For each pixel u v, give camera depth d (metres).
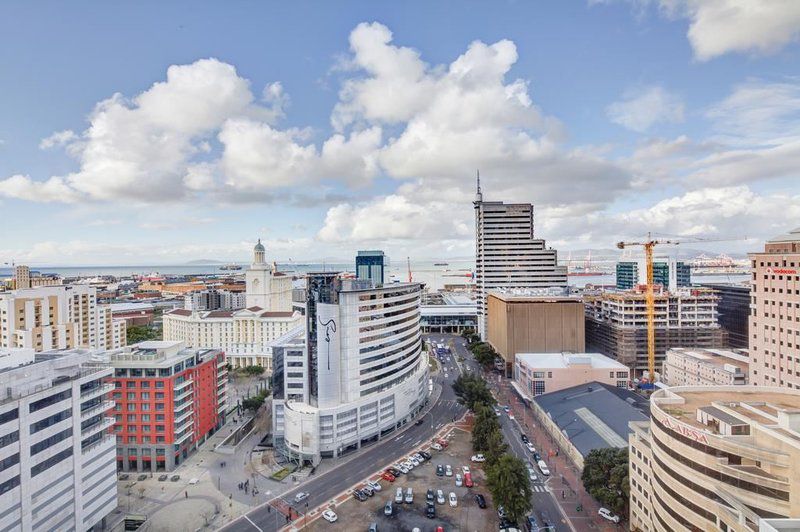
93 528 100.56
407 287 167.50
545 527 99.81
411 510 108.00
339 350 141.00
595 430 138.12
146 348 143.25
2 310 172.25
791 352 140.50
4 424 78.25
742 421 67.31
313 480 123.44
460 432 157.50
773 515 59.28
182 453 138.62
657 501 77.94
